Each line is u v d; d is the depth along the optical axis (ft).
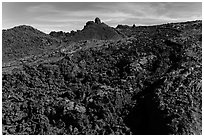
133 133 70.69
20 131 70.49
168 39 112.78
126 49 113.09
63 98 82.48
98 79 94.99
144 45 113.29
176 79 80.69
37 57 126.72
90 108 76.18
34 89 90.43
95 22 201.16
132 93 83.66
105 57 110.52
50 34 217.15
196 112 68.95
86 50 119.85
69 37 193.88
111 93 81.82
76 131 70.13
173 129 64.28
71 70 102.32
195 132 63.36
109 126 70.79
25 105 79.36
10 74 99.81
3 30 177.68
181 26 144.15
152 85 85.05
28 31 185.88
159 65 94.89
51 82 95.66
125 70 96.32
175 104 71.26
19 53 153.79
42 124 71.61
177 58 96.58
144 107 77.41
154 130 68.85
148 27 196.24
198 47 101.81
